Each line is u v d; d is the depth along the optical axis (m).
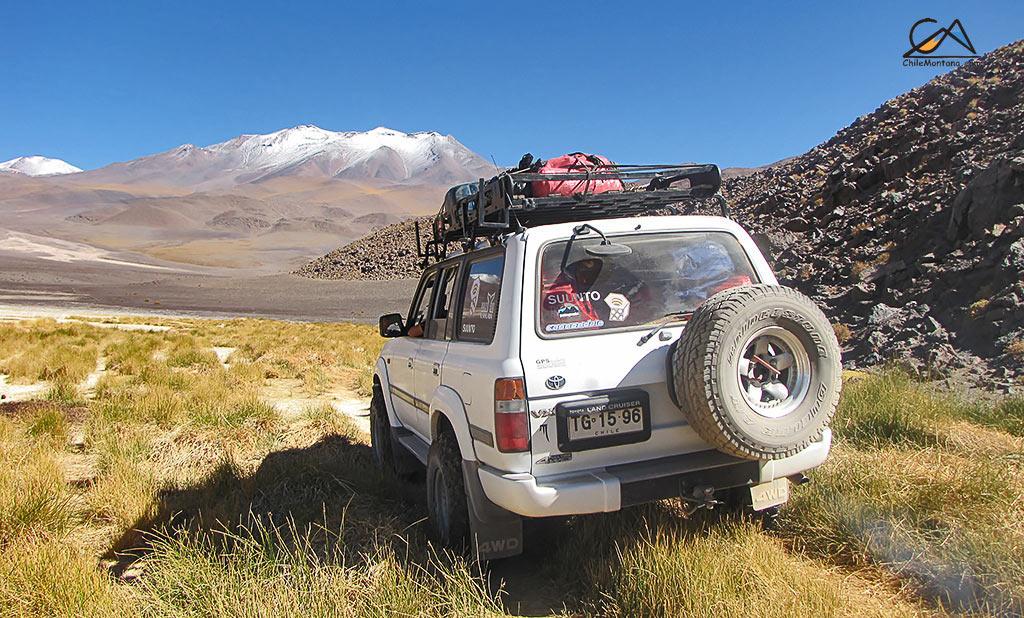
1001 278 12.80
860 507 4.47
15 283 102.69
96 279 122.81
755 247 4.47
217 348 22.16
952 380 10.35
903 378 8.00
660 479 3.80
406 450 6.34
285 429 8.59
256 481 5.96
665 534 4.16
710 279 4.29
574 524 4.54
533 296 3.91
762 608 3.40
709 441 3.70
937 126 26.53
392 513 5.33
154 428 8.48
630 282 4.13
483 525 4.08
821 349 3.72
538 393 3.73
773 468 3.97
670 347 3.85
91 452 7.62
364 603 3.63
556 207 4.64
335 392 12.66
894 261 17.39
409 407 5.95
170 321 41.50
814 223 26.31
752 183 49.34
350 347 19.73
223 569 3.93
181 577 3.92
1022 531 4.07
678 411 3.93
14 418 8.93
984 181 15.19
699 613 3.35
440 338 5.28
